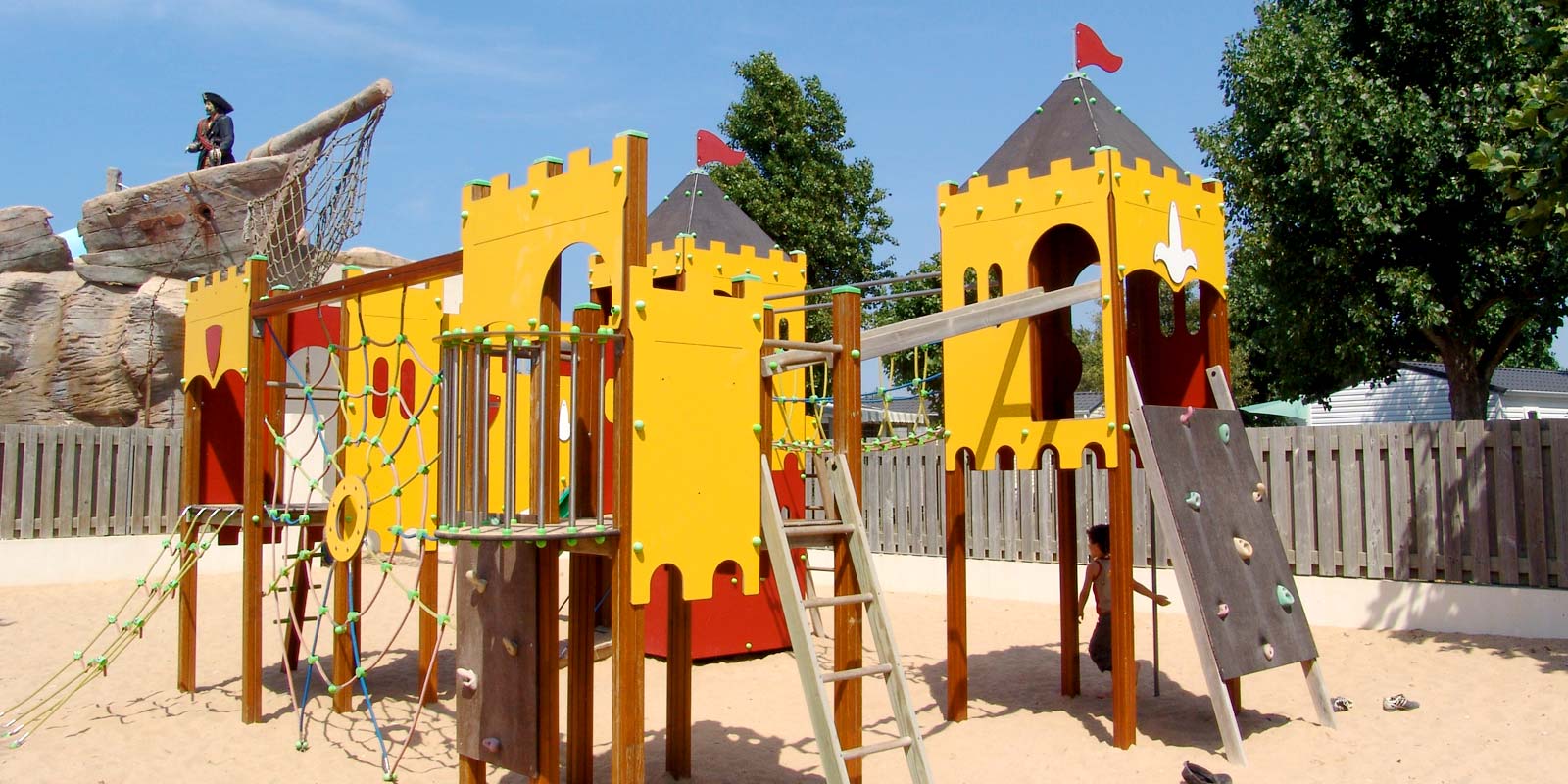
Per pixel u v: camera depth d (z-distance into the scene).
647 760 6.62
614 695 4.96
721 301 5.41
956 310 6.63
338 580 7.90
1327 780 5.89
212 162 19.02
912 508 13.91
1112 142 7.41
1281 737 6.72
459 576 5.68
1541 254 16.05
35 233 17.53
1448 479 9.62
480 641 5.46
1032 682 8.65
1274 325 19.11
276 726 7.52
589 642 5.85
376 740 7.18
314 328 9.00
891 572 13.94
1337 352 17.75
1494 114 15.48
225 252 17.55
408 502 8.26
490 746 5.30
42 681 8.90
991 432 7.55
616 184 5.05
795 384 10.56
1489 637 9.09
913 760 5.39
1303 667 7.00
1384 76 16.88
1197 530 6.68
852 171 25.61
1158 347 8.52
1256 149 17.80
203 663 9.57
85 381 16.77
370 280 6.64
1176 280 7.39
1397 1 16.45
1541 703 7.07
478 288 5.70
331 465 7.48
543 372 4.99
